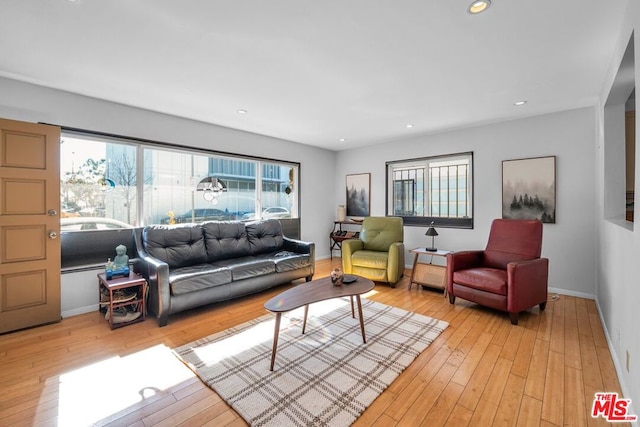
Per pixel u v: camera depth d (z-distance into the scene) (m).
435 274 3.83
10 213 2.58
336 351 2.24
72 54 2.24
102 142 3.24
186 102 3.28
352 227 5.97
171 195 3.83
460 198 4.58
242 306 3.27
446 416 1.57
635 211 1.52
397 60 2.35
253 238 4.21
